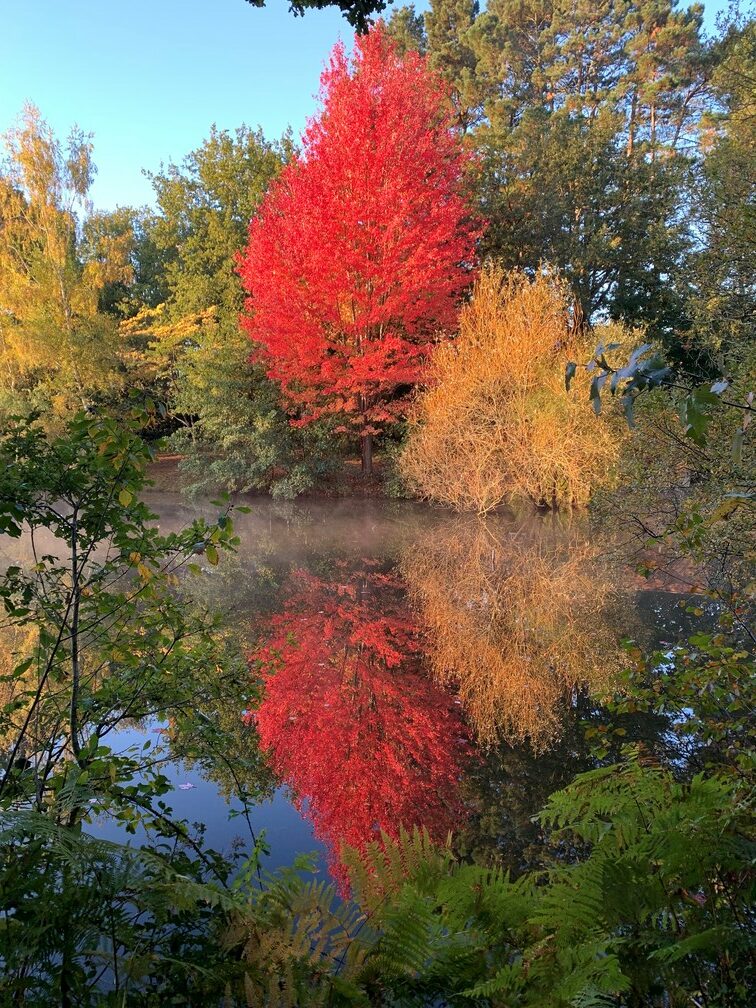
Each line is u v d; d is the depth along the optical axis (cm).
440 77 2639
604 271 2509
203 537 281
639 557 924
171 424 2756
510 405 1587
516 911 138
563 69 3338
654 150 3000
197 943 148
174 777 464
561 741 566
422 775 511
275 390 2094
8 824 147
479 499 1630
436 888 153
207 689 348
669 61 3269
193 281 2600
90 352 2206
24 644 578
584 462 1419
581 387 1429
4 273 2272
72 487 254
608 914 128
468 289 2058
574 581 1112
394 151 1769
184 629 322
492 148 2506
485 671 774
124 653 299
